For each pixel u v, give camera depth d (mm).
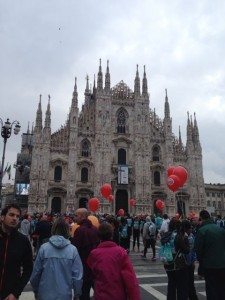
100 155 80750
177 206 83125
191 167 86062
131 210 79938
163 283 18516
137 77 88500
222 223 30266
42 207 73688
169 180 29812
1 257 7777
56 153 78625
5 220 7988
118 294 7680
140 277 20203
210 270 11430
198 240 11734
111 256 8039
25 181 91250
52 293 7746
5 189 126312
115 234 17641
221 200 134000
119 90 88188
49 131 78062
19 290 7734
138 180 81438
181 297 12156
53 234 8656
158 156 86438
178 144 88312
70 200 76125
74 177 77625
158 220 38156
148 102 87500
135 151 83500
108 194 47000
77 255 8336
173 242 12539
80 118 83062
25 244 8180
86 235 12805
